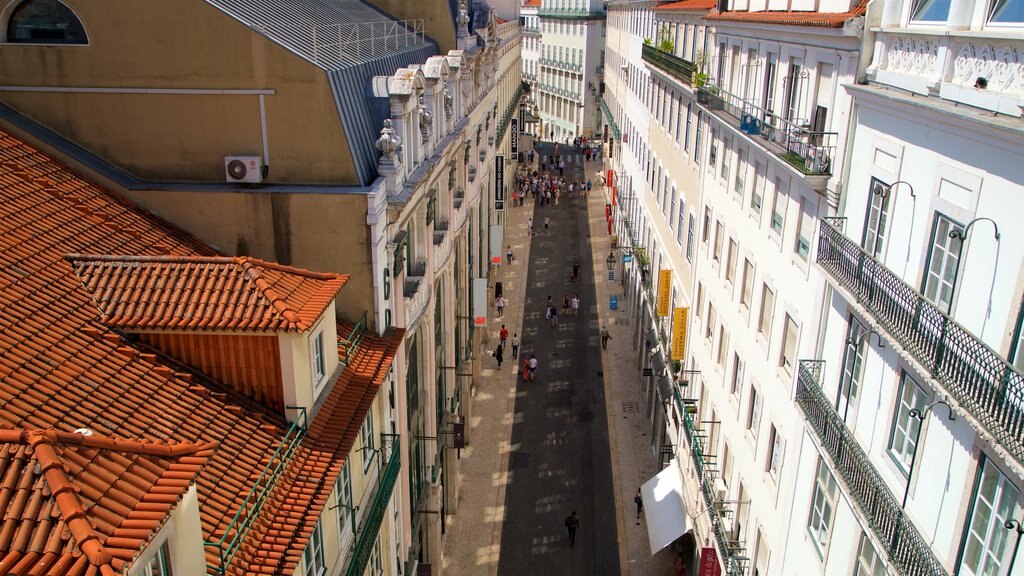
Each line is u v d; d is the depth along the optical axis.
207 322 12.58
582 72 96.62
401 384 19.06
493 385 39.09
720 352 23.70
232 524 10.37
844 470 13.02
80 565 6.68
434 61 23.09
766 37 19.09
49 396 10.54
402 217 18.84
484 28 41.19
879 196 12.89
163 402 11.92
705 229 26.52
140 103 16.81
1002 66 9.47
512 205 72.94
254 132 16.91
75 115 16.94
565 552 27.12
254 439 12.46
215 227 17.00
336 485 13.81
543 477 31.48
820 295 15.03
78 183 16.19
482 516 29.00
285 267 14.37
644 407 37.16
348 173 17.08
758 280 19.38
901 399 12.12
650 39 42.50
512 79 68.88
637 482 31.27
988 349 8.88
